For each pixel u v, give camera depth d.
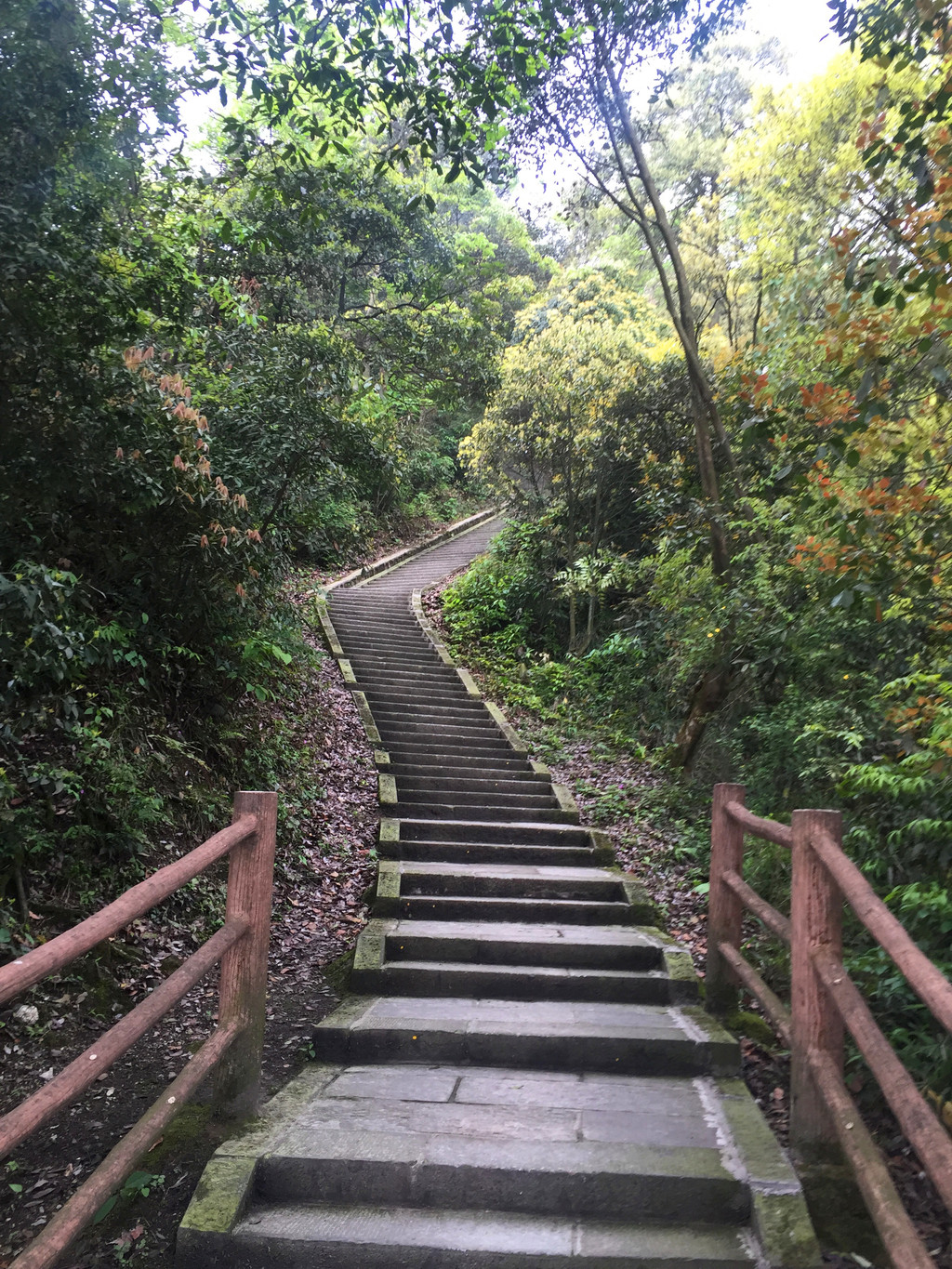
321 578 15.05
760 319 11.48
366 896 5.40
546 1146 2.54
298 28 5.26
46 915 3.74
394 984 3.96
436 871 5.46
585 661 11.78
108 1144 2.68
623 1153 2.50
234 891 2.73
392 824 6.38
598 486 12.62
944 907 3.09
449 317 15.23
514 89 5.81
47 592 3.40
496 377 14.67
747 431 5.22
